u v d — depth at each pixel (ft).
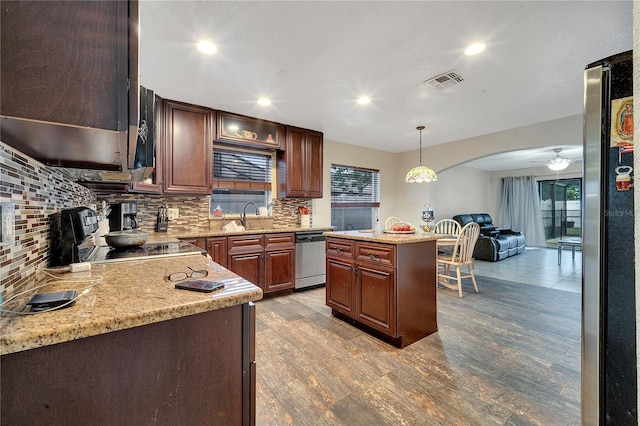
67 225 4.04
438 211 23.15
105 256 5.02
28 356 1.96
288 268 11.91
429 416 4.94
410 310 7.57
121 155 3.36
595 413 3.08
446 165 16.65
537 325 8.73
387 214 18.79
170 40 6.67
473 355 6.96
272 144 12.64
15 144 2.74
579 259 20.33
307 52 7.22
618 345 2.94
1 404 1.89
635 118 1.64
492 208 29.04
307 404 5.26
